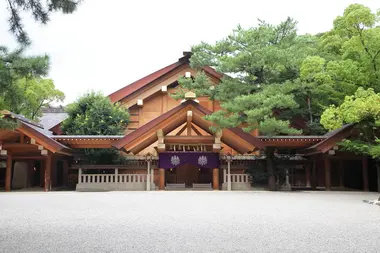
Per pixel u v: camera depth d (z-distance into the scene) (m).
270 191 23.25
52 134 27.81
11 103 9.45
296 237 7.42
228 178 24.48
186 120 24.67
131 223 9.32
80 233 7.88
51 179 26.28
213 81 31.08
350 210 12.32
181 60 31.27
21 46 9.11
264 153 26.44
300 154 26.86
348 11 20.34
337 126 17.33
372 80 20.95
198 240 7.09
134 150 25.88
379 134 20.39
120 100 31.05
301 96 28.59
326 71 22.86
